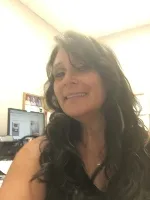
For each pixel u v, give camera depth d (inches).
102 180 24.5
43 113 74.6
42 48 88.0
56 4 81.4
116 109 25.9
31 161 24.1
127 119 26.5
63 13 86.6
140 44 97.4
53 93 27.8
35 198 22.2
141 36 97.5
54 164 24.2
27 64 80.1
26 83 78.8
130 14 88.9
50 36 92.7
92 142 27.0
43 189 23.2
